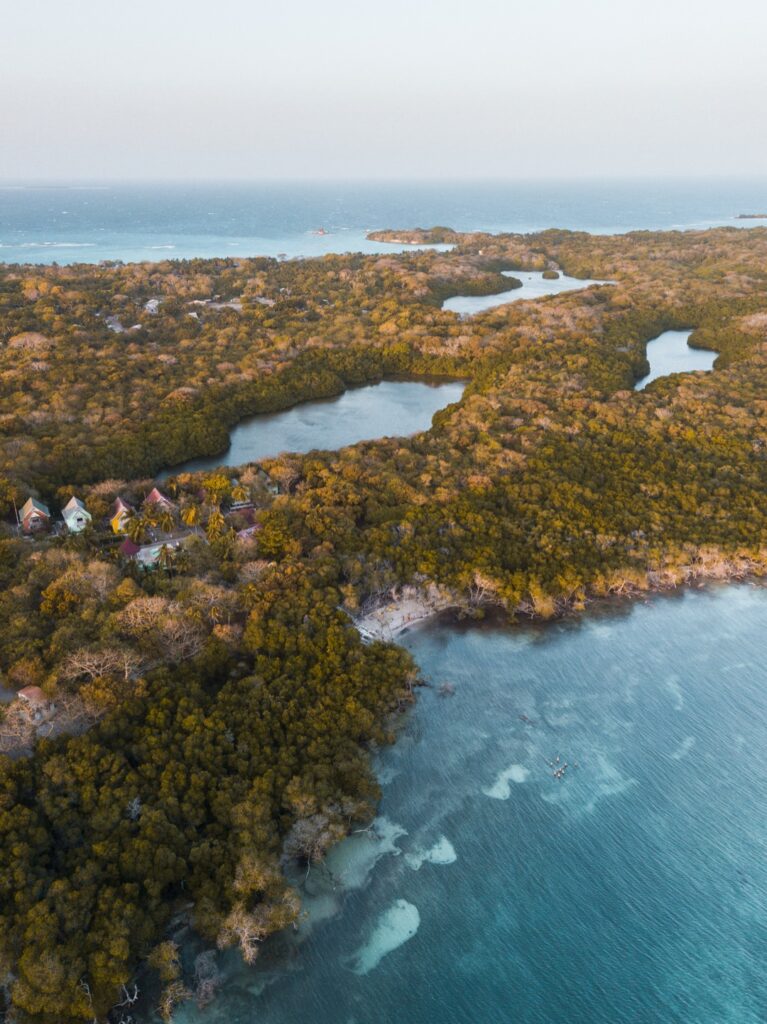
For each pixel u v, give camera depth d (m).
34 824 64.62
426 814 77.00
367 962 62.91
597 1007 60.03
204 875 64.00
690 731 88.50
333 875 70.06
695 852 73.44
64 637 85.94
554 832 75.31
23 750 74.50
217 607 94.69
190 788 70.56
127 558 111.69
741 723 89.69
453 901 68.31
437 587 106.38
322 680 86.94
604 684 95.75
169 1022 57.66
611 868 71.62
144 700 80.12
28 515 121.56
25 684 81.06
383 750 84.50
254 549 112.25
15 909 58.19
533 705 92.06
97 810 66.81
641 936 65.56
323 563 106.81
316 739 78.00
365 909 67.31
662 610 110.12
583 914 67.38
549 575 109.00
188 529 124.19
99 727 75.81
